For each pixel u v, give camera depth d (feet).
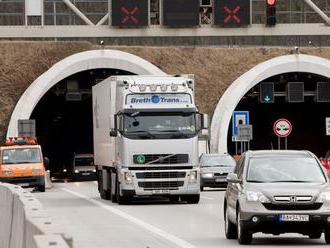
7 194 163.63
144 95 301.22
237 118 454.81
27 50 609.01
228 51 626.23
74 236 184.44
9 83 599.98
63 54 609.42
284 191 162.71
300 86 542.98
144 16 543.39
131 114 299.99
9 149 425.69
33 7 580.30
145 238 179.52
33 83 575.38
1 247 164.14
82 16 580.71
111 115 304.50
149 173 298.56
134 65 575.79
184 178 299.99
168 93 302.45
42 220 90.17
